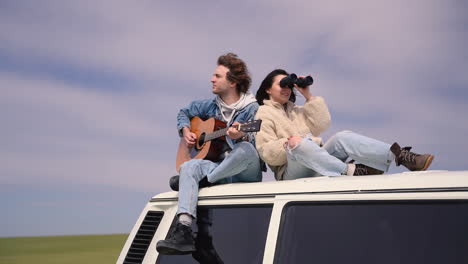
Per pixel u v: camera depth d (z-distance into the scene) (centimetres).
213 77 418
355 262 228
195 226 312
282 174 378
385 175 252
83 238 1859
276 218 265
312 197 257
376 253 224
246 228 280
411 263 212
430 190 221
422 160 316
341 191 249
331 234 242
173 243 304
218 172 348
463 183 214
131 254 340
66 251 1620
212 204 309
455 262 202
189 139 408
